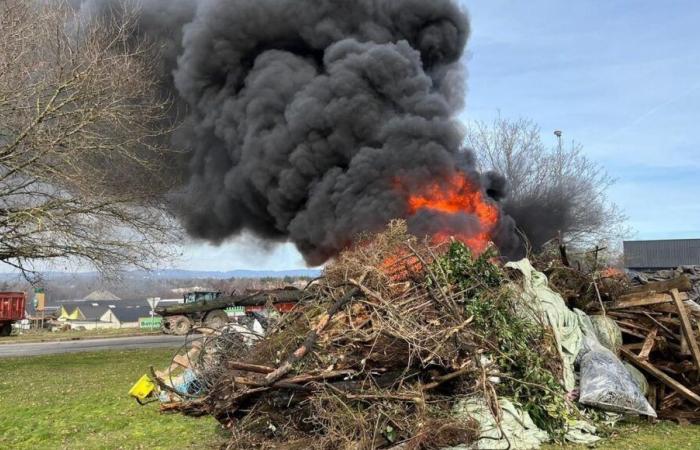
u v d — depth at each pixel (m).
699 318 7.06
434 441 5.05
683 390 6.30
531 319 6.39
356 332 5.38
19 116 11.45
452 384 5.59
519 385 5.66
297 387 5.06
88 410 7.33
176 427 6.31
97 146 11.71
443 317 5.70
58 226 11.89
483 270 6.37
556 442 5.41
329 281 6.28
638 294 7.19
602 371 5.92
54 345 19.70
